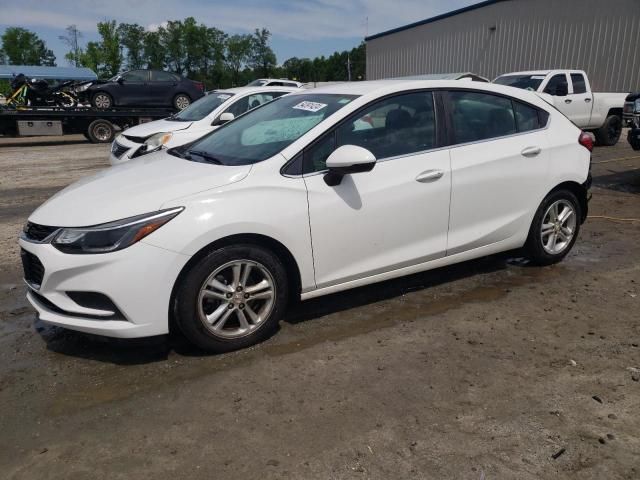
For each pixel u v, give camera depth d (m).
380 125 3.92
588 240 5.90
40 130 17.23
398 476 2.42
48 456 2.59
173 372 3.30
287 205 3.48
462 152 4.20
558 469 2.45
